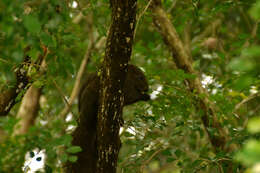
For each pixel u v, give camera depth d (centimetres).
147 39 1503
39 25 491
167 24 1089
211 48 1310
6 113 815
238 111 1084
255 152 270
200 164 811
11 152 609
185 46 1415
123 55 630
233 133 841
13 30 504
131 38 632
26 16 491
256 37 950
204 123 1002
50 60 686
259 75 772
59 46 677
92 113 862
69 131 898
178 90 942
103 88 646
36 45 520
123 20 620
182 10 1177
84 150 859
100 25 807
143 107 954
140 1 927
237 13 1623
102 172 650
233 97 995
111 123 643
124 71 638
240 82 438
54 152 593
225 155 786
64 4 568
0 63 646
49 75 756
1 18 507
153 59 1172
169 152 834
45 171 655
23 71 795
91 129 871
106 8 977
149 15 1076
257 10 305
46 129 641
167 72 879
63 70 690
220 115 935
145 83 934
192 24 1588
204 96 896
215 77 1136
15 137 605
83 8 845
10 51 553
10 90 802
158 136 909
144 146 840
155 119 899
